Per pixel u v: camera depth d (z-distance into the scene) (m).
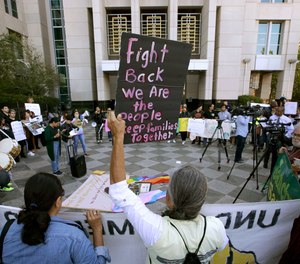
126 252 1.53
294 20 16.58
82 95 17.16
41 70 14.88
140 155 6.72
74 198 1.96
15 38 13.14
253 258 1.62
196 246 0.94
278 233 1.58
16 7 17.03
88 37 16.28
